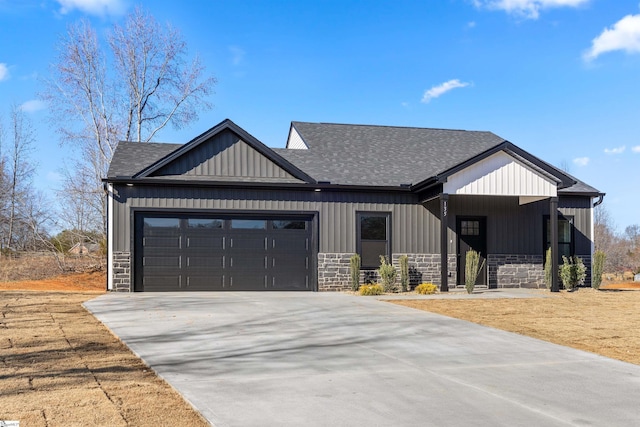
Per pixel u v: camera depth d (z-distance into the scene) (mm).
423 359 8391
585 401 6312
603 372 7699
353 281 18703
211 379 6961
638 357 8773
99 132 30828
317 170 19906
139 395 6156
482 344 9594
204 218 18203
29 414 5375
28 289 19250
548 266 19453
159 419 5391
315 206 19000
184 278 17969
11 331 9914
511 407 6051
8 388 6270
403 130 24875
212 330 10500
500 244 20594
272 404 5977
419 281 19672
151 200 17844
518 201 20734
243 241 18438
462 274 20344
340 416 5625
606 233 46375
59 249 30297
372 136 23812
